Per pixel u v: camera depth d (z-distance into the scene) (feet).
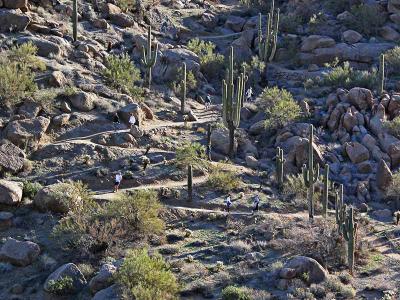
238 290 193.26
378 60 413.39
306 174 253.65
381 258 230.48
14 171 261.03
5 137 276.21
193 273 208.44
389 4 455.22
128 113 308.60
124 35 413.80
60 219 234.38
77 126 296.71
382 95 336.29
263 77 404.16
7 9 378.12
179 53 396.57
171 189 263.70
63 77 324.19
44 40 355.15
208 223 246.47
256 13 508.94
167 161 285.02
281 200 272.92
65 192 239.71
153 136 302.66
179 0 508.94
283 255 222.28
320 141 314.55
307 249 224.94
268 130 324.60
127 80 345.51
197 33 463.01
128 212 231.09
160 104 345.31
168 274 195.52
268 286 203.10
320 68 414.21
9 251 215.92
